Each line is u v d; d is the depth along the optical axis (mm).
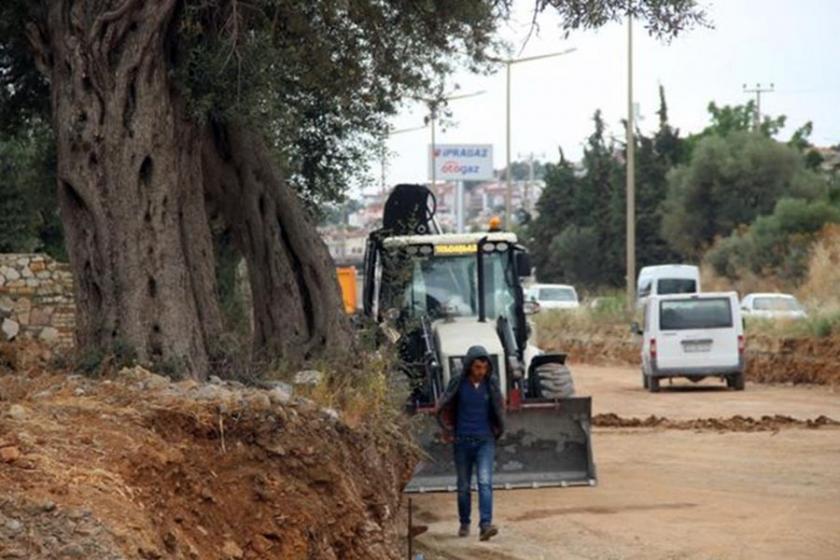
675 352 83812
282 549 23641
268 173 36688
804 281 136250
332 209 46656
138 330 30656
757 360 94375
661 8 33219
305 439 25641
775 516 39281
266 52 32281
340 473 25938
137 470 21375
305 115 42531
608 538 36594
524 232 197500
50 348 48219
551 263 183875
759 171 164875
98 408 23672
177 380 29656
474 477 41719
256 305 36875
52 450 20891
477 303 45531
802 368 90500
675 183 169500
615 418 64500
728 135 175875
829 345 90250
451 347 42562
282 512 24016
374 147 44562
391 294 44344
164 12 30672
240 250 39125
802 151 196875
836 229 138750
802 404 74062
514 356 43188
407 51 37812
